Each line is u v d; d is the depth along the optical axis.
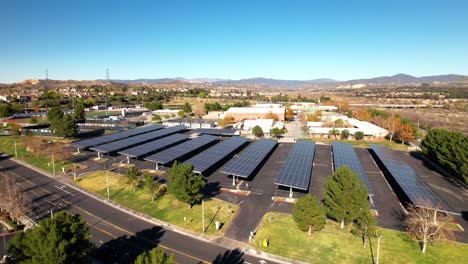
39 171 77.81
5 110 161.00
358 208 44.59
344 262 39.75
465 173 65.25
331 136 123.06
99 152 88.88
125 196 61.19
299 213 44.78
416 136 122.25
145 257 27.61
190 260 40.16
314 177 73.44
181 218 51.84
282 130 124.00
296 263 39.75
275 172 76.12
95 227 48.91
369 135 120.31
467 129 159.50
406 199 59.94
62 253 30.52
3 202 50.44
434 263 39.28
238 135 124.00
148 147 90.25
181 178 52.22
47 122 144.12
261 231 47.34
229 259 40.47
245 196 60.97
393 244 43.41
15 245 31.62
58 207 56.69
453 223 50.16
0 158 90.69
